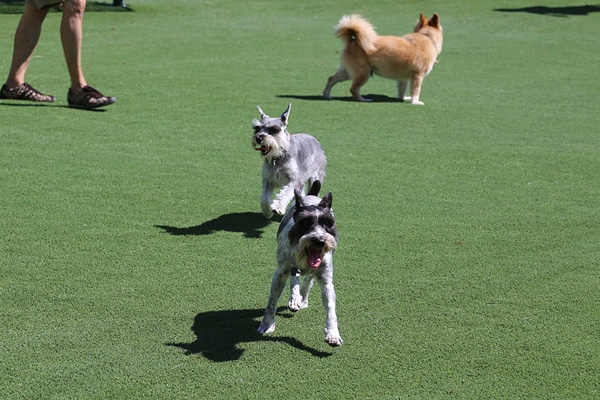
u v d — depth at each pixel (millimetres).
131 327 6500
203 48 22047
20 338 6246
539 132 14109
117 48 21469
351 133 13609
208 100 15633
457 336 6508
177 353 6105
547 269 7953
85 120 13641
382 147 12688
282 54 21688
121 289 7211
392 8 32188
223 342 6312
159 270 7680
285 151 9211
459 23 28906
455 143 13117
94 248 8156
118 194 9867
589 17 31031
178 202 9719
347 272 7777
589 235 8977
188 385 5664
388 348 6289
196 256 8078
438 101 16750
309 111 15203
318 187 7137
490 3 34000
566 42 25391
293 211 6594
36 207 9273
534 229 9141
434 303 7121
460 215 9562
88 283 7309
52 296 7008
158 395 5523
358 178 10969
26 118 13547
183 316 6738
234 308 6949
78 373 5770
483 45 24469
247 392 5605
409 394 5629
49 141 12148
